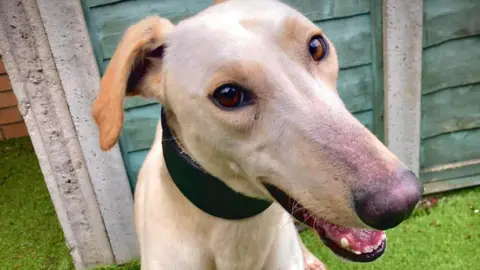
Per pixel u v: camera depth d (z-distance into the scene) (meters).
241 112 0.32
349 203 0.29
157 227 0.42
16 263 0.71
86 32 0.54
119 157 0.62
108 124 0.35
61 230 0.75
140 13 0.57
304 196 0.31
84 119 0.58
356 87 0.64
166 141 0.38
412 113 0.65
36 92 0.56
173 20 0.58
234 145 0.34
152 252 0.42
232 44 0.32
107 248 0.68
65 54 0.55
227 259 0.41
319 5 0.59
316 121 0.31
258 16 0.33
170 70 0.36
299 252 0.47
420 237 0.66
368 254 0.35
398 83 0.62
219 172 0.36
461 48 0.63
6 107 0.98
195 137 0.35
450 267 0.62
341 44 0.61
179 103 0.35
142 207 0.46
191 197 0.38
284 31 0.32
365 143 0.30
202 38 0.33
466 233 0.66
